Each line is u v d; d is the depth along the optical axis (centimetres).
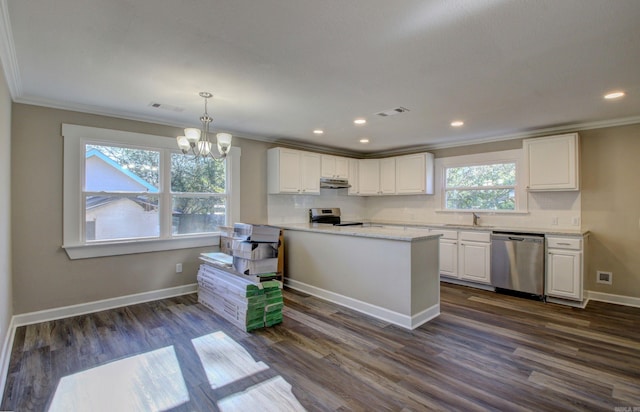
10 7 170
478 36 198
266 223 516
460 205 546
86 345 277
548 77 262
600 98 313
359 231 377
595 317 350
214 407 197
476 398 206
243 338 293
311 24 186
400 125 425
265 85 282
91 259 360
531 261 413
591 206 417
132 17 180
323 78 266
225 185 472
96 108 350
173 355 261
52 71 254
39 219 329
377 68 246
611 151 402
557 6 168
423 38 201
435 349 274
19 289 318
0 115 221
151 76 263
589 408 197
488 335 302
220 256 395
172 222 420
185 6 170
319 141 537
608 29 190
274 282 327
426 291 342
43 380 225
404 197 619
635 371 239
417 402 202
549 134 444
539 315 357
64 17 180
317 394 210
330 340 290
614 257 402
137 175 392
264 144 514
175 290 420
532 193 465
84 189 355
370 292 356
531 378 229
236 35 200
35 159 326
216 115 379
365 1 164
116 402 202
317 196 595
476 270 464
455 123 414
